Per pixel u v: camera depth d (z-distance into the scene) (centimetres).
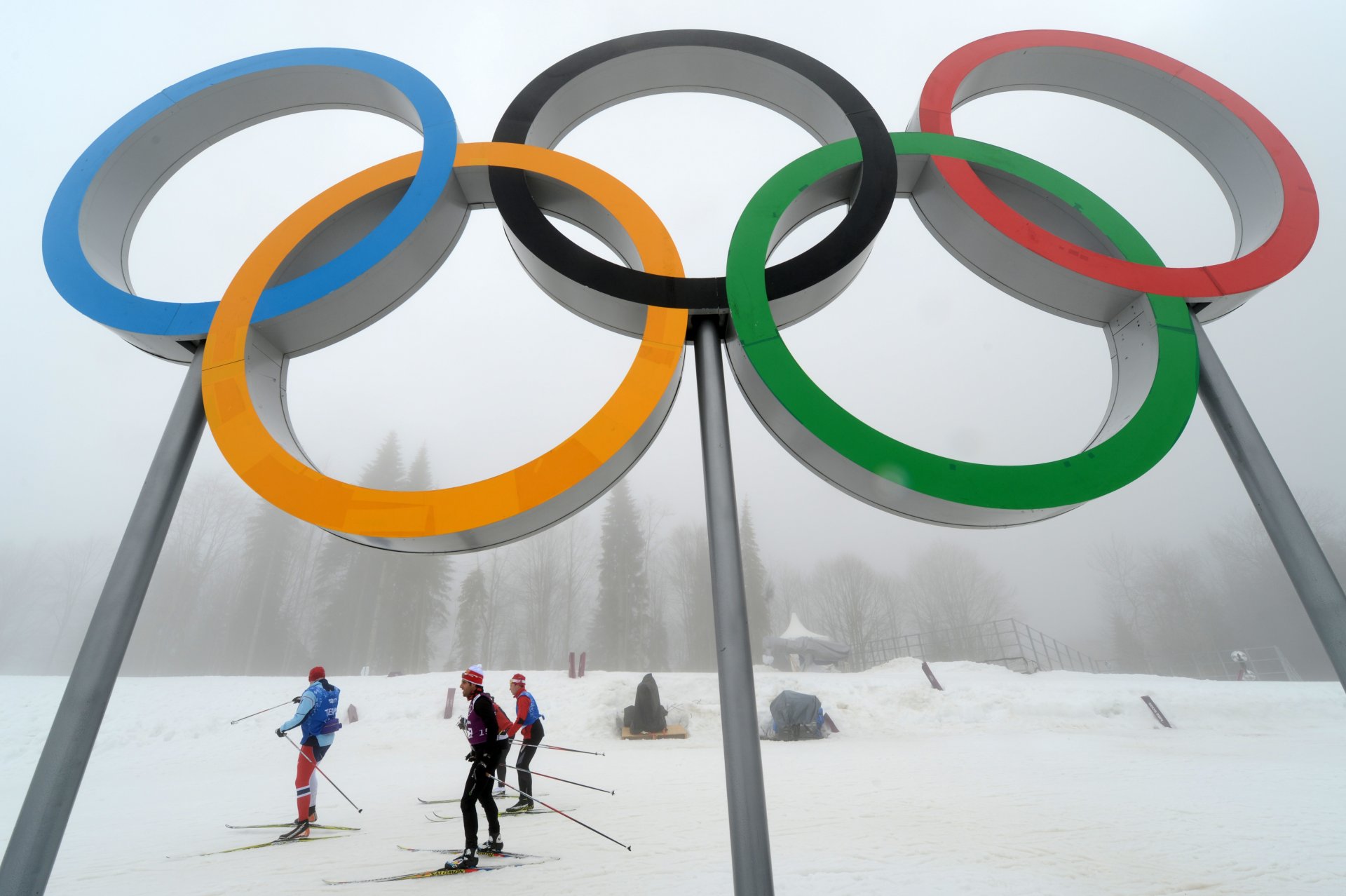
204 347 359
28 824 254
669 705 1461
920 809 573
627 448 325
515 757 961
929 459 318
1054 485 322
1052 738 1184
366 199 397
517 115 413
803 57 429
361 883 374
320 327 379
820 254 357
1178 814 543
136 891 367
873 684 1655
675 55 430
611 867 402
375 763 1045
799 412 316
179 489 331
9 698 1309
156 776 977
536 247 354
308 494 310
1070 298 412
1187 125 473
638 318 363
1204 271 396
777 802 614
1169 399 357
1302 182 421
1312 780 702
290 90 448
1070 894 338
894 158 394
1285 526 337
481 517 301
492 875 386
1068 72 482
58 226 390
